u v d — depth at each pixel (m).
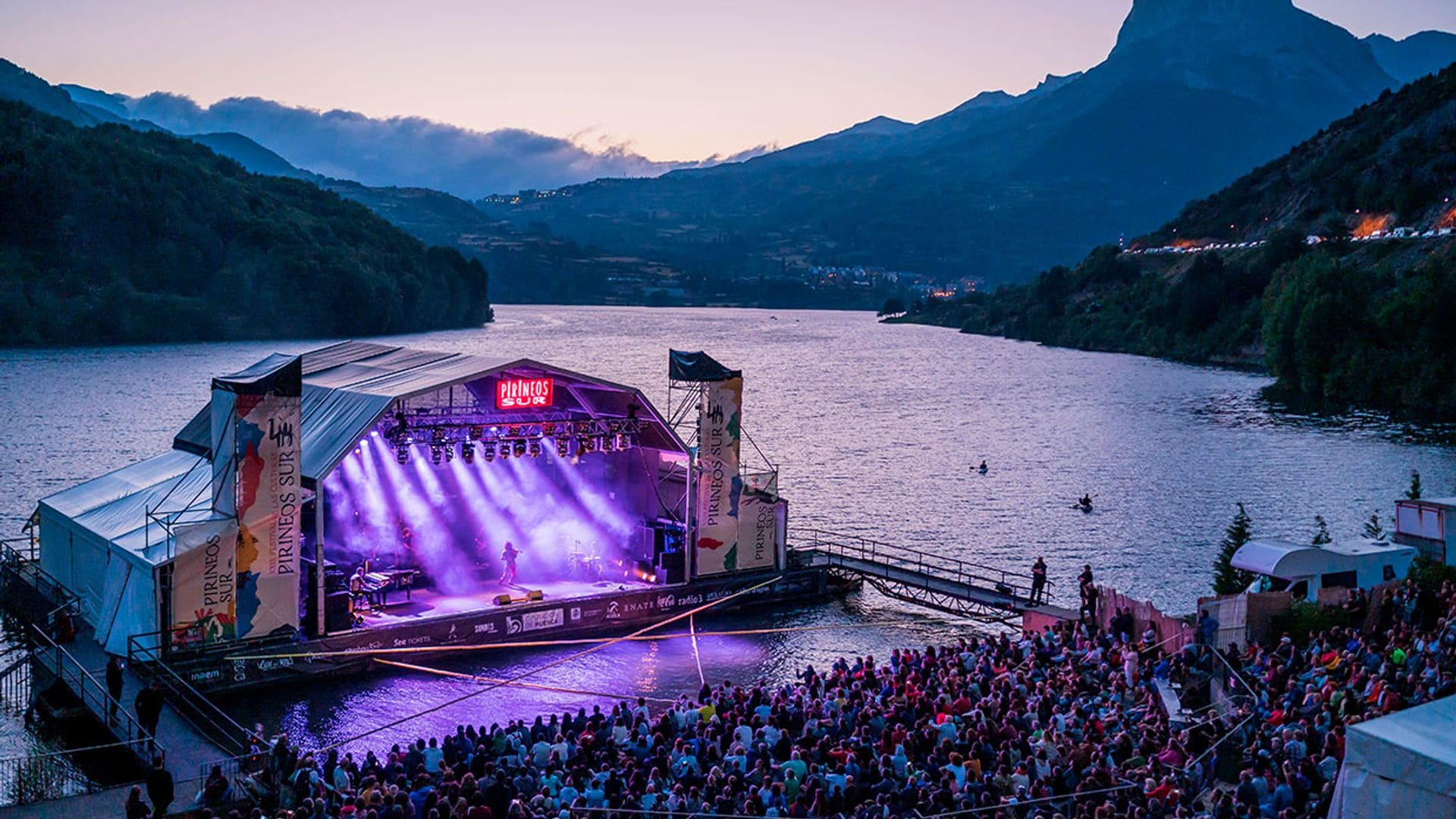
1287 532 70.81
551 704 38.03
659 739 27.56
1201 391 161.88
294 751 28.20
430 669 40.88
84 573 41.94
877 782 24.83
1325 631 35.47
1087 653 35.59
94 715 33.84
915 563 54.88
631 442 50.62
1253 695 29.27
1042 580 48.59
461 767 26.94
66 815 25.91
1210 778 24.98
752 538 51.16
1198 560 64.19
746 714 30.53
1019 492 84.69
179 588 36.47
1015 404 145.50
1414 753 18.88
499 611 43.38
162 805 25.80
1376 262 173.88
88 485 47.62
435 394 45.88
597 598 45.97
